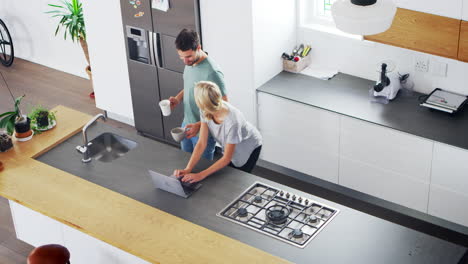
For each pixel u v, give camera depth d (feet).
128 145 16.12
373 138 16.85
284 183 19.10
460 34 15.89
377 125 16.57
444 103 16.66
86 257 14.60
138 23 19.44
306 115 17.81
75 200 13.75
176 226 12.82
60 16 25.09
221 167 14.05
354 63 18.66
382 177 17.29
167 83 19.89
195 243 12.37
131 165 14.78
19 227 16.02
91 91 24.68
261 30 17.88
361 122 16.81
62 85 25.22
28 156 15.28
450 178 16.05
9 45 27.48
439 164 16.03
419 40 16.61
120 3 19.48
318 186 18.94
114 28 20.45
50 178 14.49
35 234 15.67
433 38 16.37
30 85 25.29
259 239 12.39
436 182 16.34
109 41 20.85
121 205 13.51
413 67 17.49
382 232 12.36
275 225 12.75
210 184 13.93
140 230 12.80
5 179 14.52
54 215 13.35
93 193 13.92
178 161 14.82
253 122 19.10
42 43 26.40
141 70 20.24
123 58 20.85
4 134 15.56
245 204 13.38
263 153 19.52
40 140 15.84
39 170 14.79
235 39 18.02
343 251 11.96
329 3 18.72
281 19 18.51
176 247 12.31
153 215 13.16
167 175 14.32
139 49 20.26
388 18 10.89
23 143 15.74
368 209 17.88
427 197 16.72
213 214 13.08
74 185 14.21
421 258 11.69
